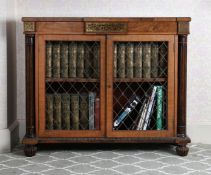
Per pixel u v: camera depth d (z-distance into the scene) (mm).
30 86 2924
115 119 3014
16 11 3318
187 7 3316
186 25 2914
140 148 3182
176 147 3039
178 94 2982
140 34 2932
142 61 2984
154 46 2975
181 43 2938
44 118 2959
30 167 2705
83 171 2623
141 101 3035
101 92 2965
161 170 2648
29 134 2943
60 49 2961
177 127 3002
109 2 3311
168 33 2932
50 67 2957
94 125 2996
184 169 2674
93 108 2990
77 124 2992
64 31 2906
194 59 3338
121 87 3010
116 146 3234
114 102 3006
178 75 2969
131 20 2912
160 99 3014
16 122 3350
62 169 2664
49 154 3010
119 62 2973
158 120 3021
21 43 3348
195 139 3373
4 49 3033
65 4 3305
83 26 2912
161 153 3051
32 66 2924
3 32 3023
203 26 3316
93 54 2959
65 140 2949
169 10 3322
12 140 3168
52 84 2986
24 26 2879
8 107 3143
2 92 3061
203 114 3367
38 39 2906
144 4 3316
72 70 2969
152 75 2992
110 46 2932
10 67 3189
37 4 3307
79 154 3012
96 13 3314
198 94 3359
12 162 2818
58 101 2977
